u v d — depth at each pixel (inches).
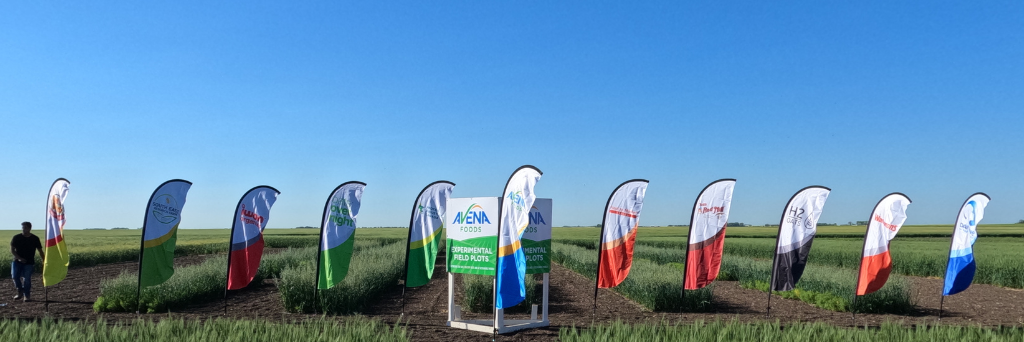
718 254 402.9
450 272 410.0
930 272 981.2
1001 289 779.4
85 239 2091.5
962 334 336.5
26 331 296.4
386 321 433.1
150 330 307.9
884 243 423.8
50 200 472.1
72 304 516.1
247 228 446.0
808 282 615.5
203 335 290.2
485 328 386.0
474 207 389.7
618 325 346.9
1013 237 2338.8
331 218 432.1
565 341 319.9
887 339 316.5
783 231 416.8
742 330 334.3
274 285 719.1
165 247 439.5
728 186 407.5
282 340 289.1
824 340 310.5
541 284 722.8
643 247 1486.2
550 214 413.1
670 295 513.0
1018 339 322.7
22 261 523.8
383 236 3070.9
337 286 481.4
